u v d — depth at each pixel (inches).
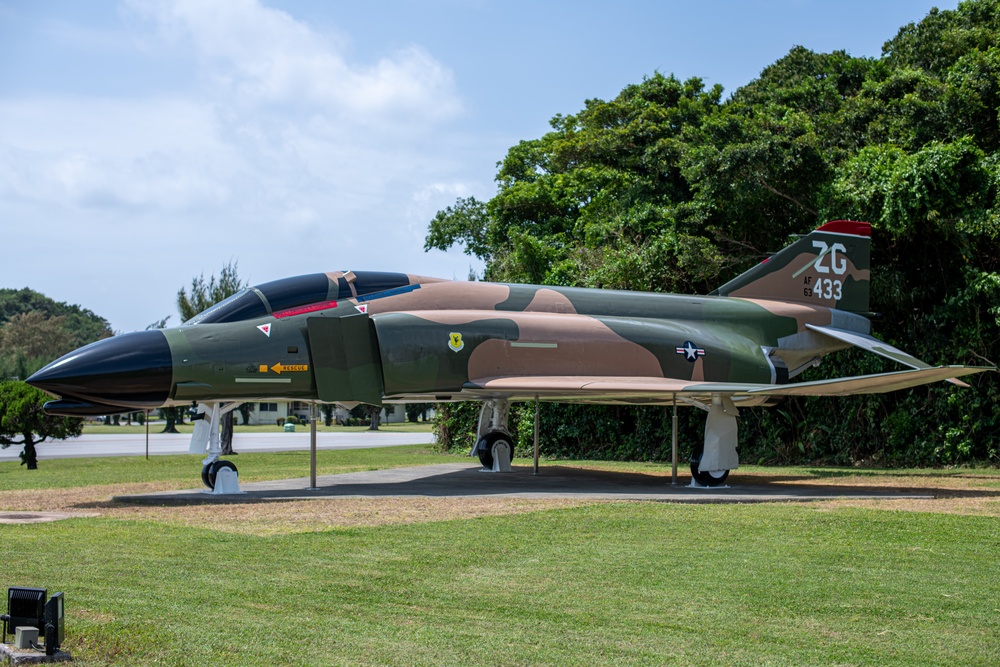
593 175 1326.3
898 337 880.9
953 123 860.6
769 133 878.4
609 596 279.1
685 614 260.2
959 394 806.5
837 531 401.1
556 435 1033.5
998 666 218.1
